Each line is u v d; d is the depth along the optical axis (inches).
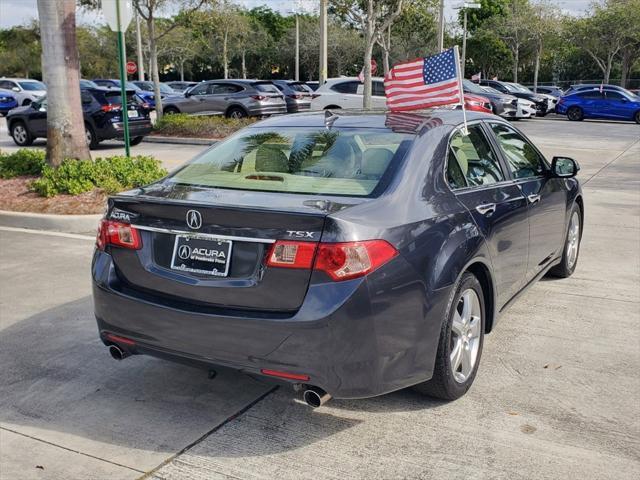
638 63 2209.6
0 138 813.9
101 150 674.8
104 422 142.6
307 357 120.2
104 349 180.2
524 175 193.3
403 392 154.4
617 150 663.8
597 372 164.7
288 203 128.1
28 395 154.5
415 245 130.5
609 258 267.6
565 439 134.3
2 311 207.5
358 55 2150.6
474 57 2249.0
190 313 127.4
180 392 156.0
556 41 2046.0
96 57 2277.3
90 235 309.3
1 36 2346.2
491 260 157.2
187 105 884.6
